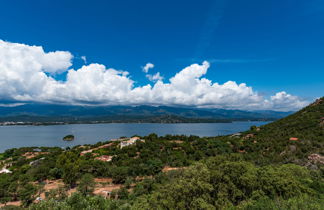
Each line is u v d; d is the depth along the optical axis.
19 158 105.69
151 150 85.19
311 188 20.73
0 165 94.31
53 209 14.44
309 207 15.21
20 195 45.72
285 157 48.41
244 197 18.92
